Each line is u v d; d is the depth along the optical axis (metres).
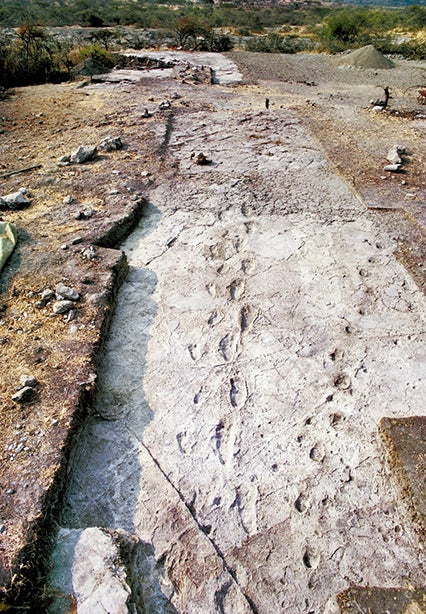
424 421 2.65
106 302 3.33
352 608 1.99
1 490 2.17
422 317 3.46
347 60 12.59
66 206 4.50
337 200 4.85
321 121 7.07
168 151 5.88
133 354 3.17
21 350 2.92
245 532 2.27
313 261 3.99
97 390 2.85
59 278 3.50
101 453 2.58
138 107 7.50
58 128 6.64
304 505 2.37
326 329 3.36
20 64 9.67
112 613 1.80
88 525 2.26
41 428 2.45
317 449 2.62
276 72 11.38
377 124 6.98
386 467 2.53
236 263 3.98
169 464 2.54
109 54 11.38
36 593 1.89
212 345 3.24
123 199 4.64
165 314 3.49
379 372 3.04
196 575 2.11
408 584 2.08
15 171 5.21
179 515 2.31
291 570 2.13
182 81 9.52
